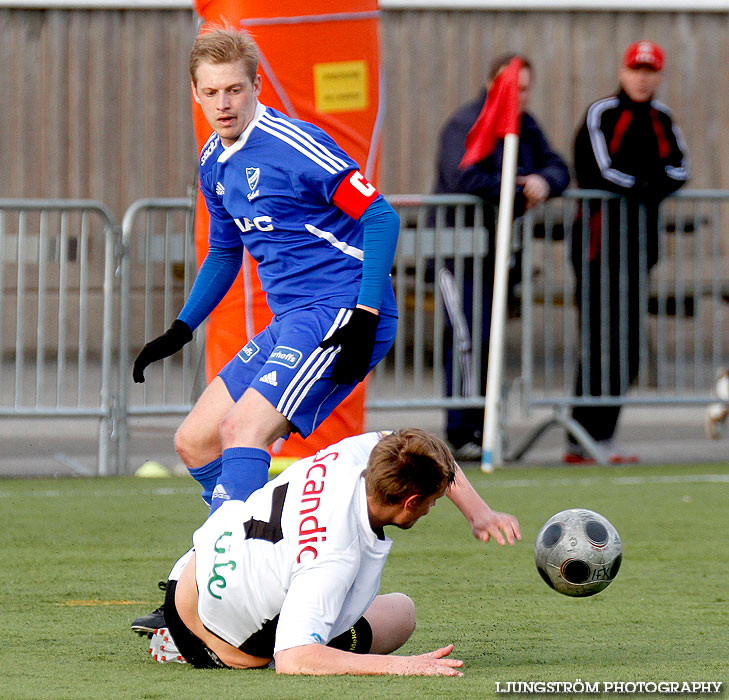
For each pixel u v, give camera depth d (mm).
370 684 10578
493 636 13602
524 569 17969
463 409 31219
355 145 23688
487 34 52938
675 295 39094
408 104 52594
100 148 51406
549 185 30016
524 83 29922
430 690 10375
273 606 11188
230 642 11438
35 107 51125
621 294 31219
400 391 31438
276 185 14648
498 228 28750
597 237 31172
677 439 36781
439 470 10922
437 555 19109
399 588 16578
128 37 51281
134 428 30141
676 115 54281
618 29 53781
